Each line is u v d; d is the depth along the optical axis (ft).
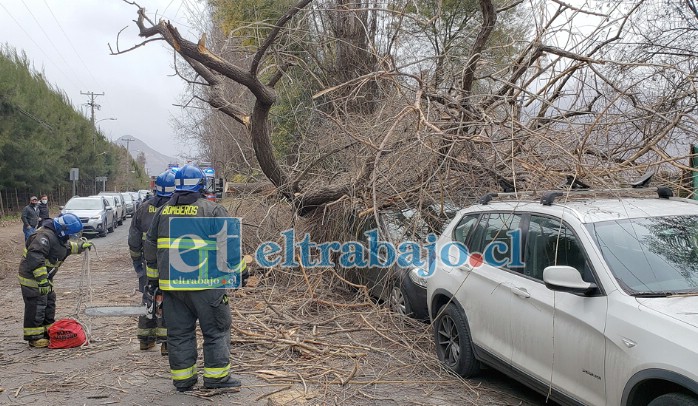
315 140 30.99
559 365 13.23
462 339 17.29
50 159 117.39
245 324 22.74
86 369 18.81
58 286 35.94
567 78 23.02
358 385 17.08
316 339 21.07
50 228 21.77
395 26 31.53
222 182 44.39
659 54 24.47
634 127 20.89
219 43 44.34
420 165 23.43
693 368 9.89
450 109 22.75
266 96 28.25
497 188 22.24
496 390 16.62
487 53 29.99
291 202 30.55
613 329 11.70
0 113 98.07
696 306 11.16
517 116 23.31
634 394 11.13
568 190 15.93
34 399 16.15
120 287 35.22
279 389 16.80
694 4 26.40
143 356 20.17
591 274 12.86
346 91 31.40
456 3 39.32
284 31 31.50
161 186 20.70
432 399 16.01
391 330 21.80
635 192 16.30
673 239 13.30
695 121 17.83
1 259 48.21
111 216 85.61
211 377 16.42
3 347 21.56
